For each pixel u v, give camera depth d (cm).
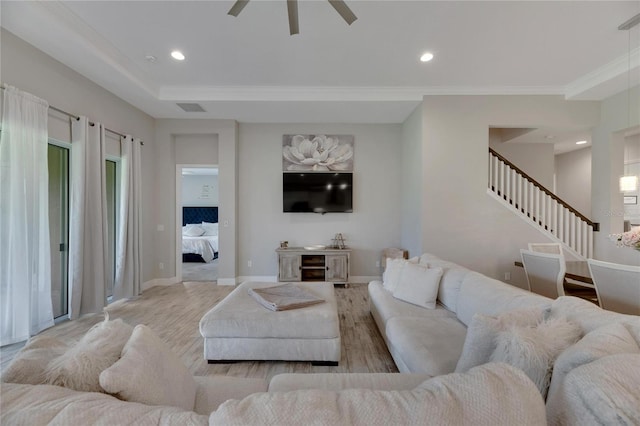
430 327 212
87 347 102
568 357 90
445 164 411
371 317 343
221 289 468
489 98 408
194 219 851
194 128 495
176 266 513
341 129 520
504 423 60
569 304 138
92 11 250
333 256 485
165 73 365
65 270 341
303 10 247
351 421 60
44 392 71
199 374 224
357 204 523
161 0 237
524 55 321
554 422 76
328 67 349
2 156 253
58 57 302
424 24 267
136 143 422
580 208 643
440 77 374
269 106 435
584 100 410
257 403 65
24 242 265
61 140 313
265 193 520
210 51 314
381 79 379
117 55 318
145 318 341
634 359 74
